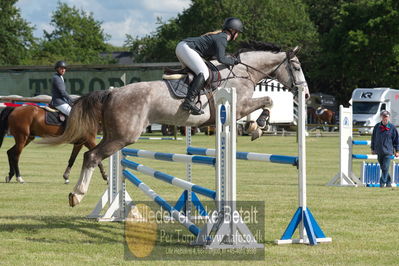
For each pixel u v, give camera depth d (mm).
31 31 69000
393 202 11289
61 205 10711
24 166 19203
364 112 43188
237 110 8648
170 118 8234
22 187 13375
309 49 61031
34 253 6816
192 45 8414
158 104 8062
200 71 8266
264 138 38875
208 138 37062
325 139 38562
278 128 48938
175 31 63875
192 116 8328
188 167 9148
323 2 70562
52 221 9078
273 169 18641
